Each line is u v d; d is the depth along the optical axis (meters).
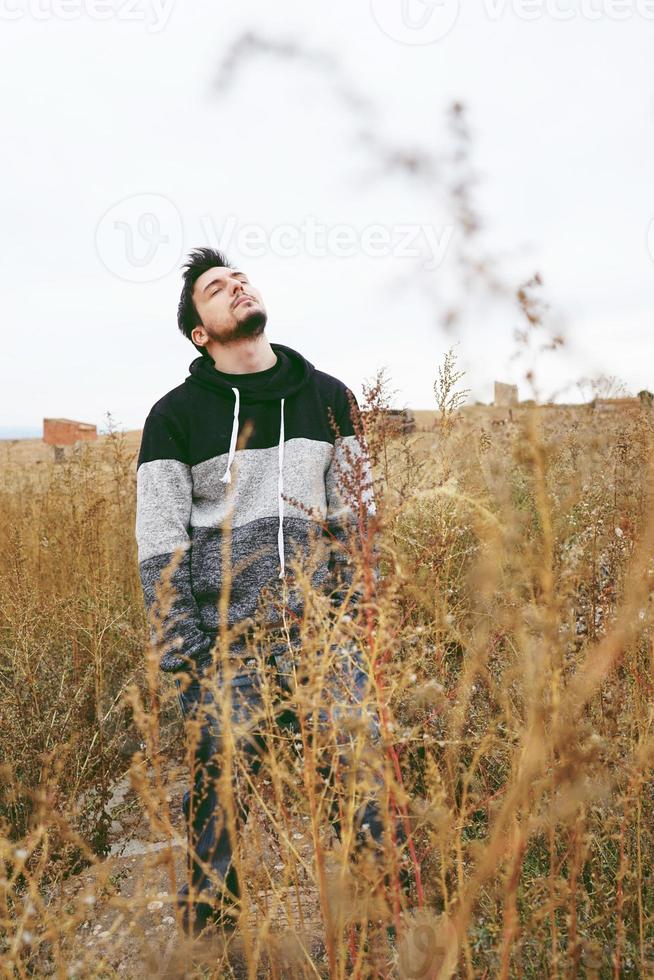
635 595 1.31
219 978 1.66
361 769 1.38
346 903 1.41
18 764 2.43
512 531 1.23
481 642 1.55
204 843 1.95
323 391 2.55
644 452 1.77
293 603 2.13
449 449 2.23
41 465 5.93
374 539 1.50
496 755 1.92
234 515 2.36
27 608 3.23
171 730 2.83
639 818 1.66
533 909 1.56
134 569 4.57
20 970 1.48
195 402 2.46
